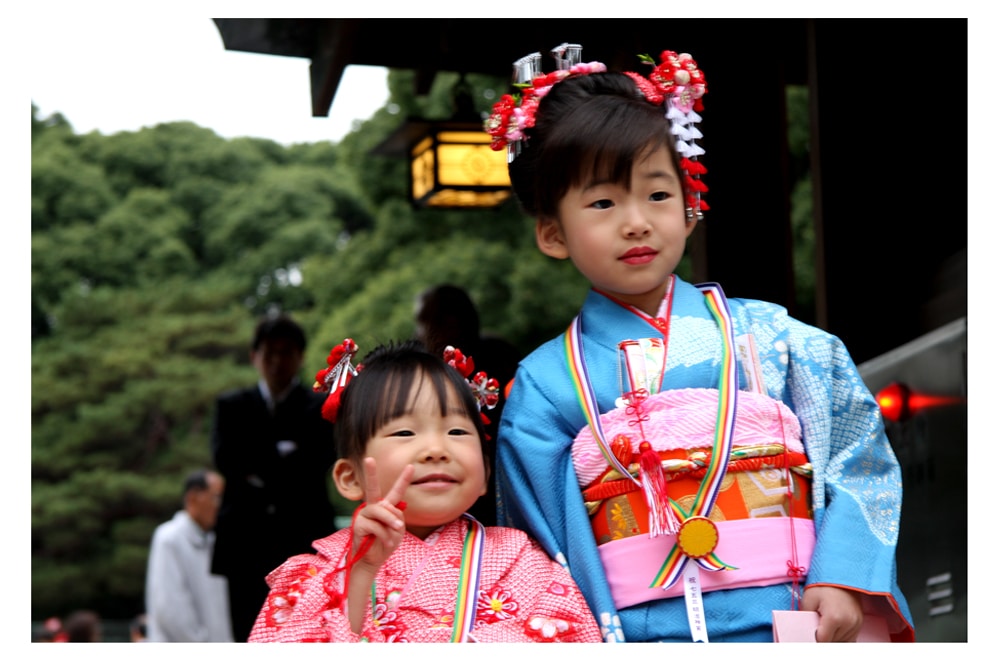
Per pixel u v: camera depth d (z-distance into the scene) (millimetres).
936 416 4641
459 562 2734
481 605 2686
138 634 15242
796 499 2734
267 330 7223
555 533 2797
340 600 2619
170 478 19297
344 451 2836
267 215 22016
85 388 19688
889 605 2734
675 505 2660
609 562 2709
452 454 2742
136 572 18656
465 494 2748
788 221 5773
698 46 5816
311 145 23406
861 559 2656
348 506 16609
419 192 7234
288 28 6766
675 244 2834
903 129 5152
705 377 2773
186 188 22344
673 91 2910
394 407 2754
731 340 2814
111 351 19875
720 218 5746
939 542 4633
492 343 5281
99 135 22797
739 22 5766
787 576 2668
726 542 2648
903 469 4785
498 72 7043
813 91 5180
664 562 2654
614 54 6371
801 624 2588
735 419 2703
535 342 14930
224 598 9766
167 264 21609
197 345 20219
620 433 2721
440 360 2861
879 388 4914
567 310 14875
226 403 7184
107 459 19484
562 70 3037
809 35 5215
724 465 2660
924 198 5137
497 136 3031
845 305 5105
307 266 19641
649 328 2863
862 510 2730
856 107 5156
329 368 2994
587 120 2803
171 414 19625
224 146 22891
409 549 2750
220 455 7125
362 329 16156
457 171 7008
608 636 2645
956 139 5137
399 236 18031
